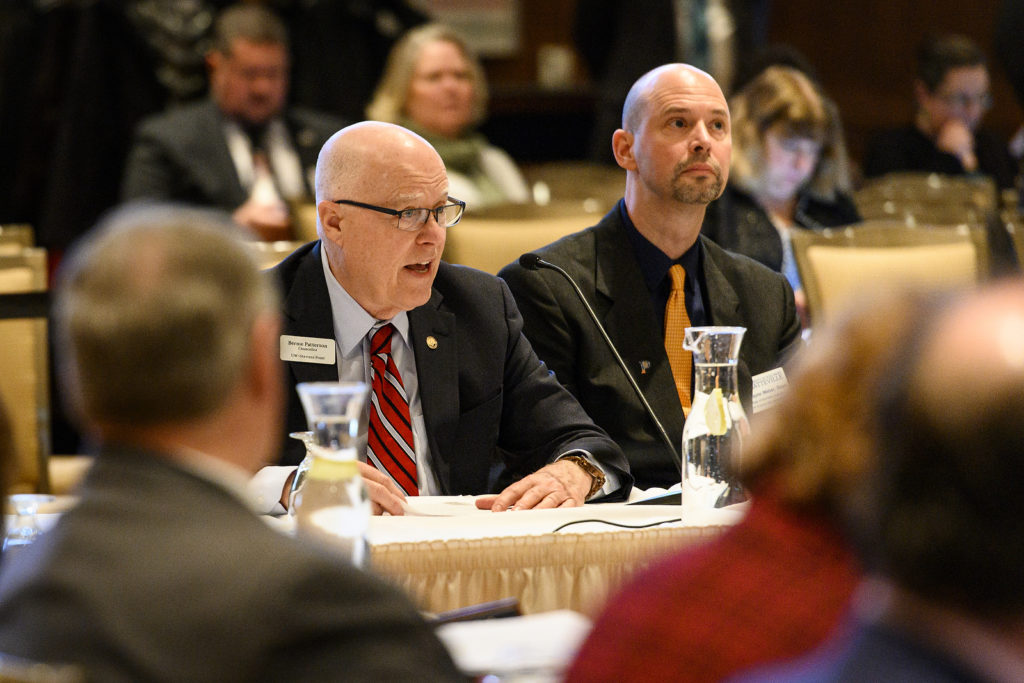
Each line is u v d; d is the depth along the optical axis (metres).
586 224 10.96
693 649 3.23
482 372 8.10
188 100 16.91
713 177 8.59
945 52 18.25
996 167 18.83
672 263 8.89
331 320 7.83
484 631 4.36
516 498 6.97
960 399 1.91
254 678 2.83
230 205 14.55
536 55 25.59
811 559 3.29
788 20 26.41
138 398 3.06
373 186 7.60
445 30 15.15
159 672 2.79
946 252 11.55
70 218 16.19
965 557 1.92
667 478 8.49
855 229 11.62
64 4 16.31
